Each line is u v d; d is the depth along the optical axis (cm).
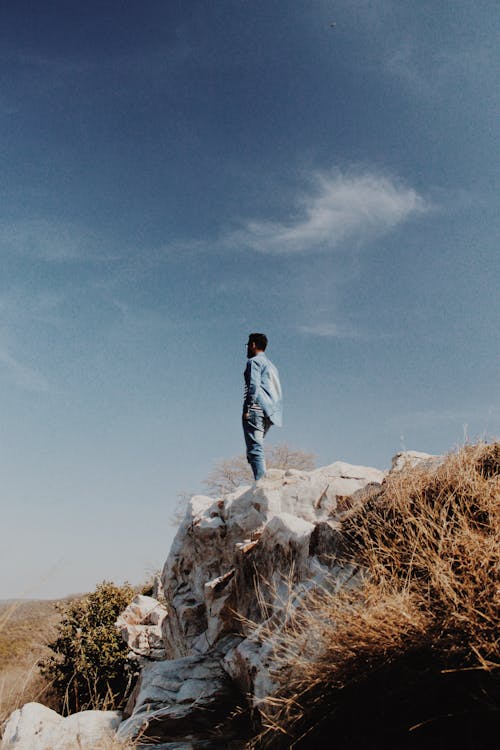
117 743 351
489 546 254
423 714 237
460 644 231
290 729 270
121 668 920
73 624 988
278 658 300
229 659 409
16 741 387
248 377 715
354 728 252
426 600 258
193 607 645
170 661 461
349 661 253
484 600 237
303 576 403
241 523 620
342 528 387
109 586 1131
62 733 398
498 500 290
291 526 456
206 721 367
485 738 219
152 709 387
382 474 612
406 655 243
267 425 722
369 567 304
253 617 480
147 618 1029
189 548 707
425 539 289
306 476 617
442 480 338
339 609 280
